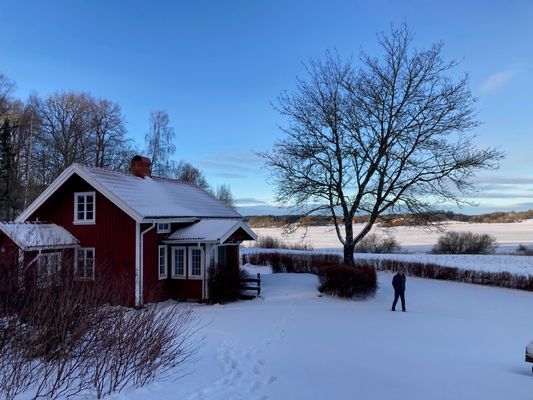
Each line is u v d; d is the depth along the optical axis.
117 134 55.59
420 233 88.50
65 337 7.41
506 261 39.34
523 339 15.03
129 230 21.33
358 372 9.80
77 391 6.77
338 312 19.64
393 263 35.91
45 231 21.33
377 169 26.94
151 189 25.25
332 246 61.91
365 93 27.09
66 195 22.88
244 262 41.12
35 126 51.53
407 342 13.70
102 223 21.95
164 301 22.70
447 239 49.81
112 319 8.23
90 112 54.22
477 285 31.11
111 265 21.34
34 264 10.34
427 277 34.03
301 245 58.06
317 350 12.12
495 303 23.98
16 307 7.53
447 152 26.38
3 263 8.66
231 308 20.66
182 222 24.28
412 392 8.32
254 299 23.61
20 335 7.22
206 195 30.56
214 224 24.09
